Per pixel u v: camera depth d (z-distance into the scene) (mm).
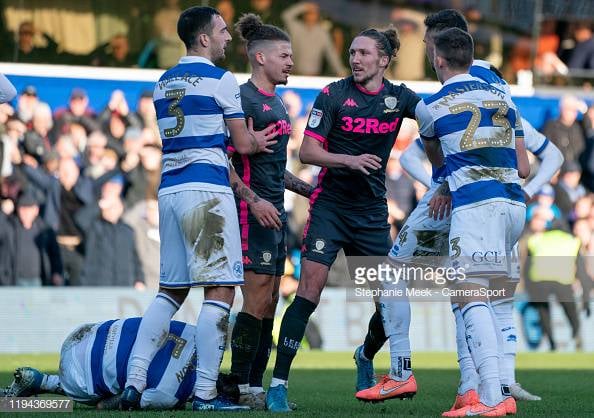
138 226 44438
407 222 23500
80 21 50000
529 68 55125
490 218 20406
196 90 21062
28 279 43094
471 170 20547
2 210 43125
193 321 41781
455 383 30531
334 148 23328
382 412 21234
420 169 27922
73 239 43812
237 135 21344
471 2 54562
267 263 23141
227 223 21000
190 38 21703
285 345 22047
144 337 21234
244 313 23156
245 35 23922
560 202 48781
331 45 52938
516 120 22016
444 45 21219
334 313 43375
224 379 22547
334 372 34312
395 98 23297
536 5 54781
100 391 21547
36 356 38781
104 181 44312
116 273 43938
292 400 25047
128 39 50438
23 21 49500
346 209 23250
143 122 45781
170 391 21281
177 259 21375
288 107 48438
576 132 50688
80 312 42156
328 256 22969
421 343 43844
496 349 20328
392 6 53438
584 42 54938
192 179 20938
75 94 45906
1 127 44031
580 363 40062
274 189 23688
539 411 22203
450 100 20859
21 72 48469
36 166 43875
